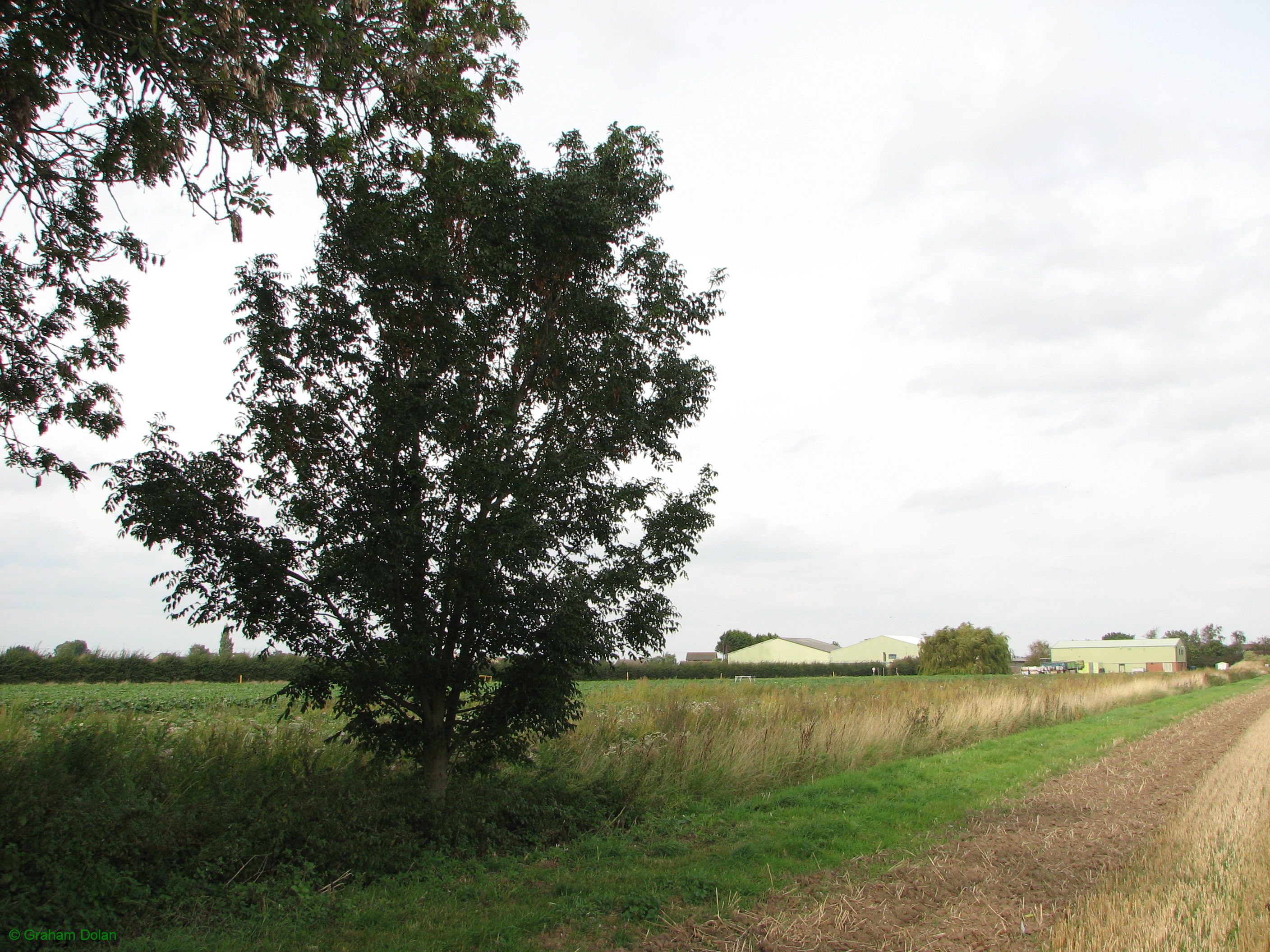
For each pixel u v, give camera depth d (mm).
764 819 10672
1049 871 7730
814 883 7504
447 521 9359
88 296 9055
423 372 9523
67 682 48406
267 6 7039
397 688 9445
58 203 8531
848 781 12953
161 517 8320
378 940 6086
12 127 7082
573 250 10430
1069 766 15148
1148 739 20031
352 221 9312
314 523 9047
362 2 7590
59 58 7324
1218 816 9875
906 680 61062
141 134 7449
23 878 6023
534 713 10227
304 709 9555
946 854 8445
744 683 50000
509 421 9625
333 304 9766
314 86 7973
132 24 6973
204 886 6914
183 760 9375
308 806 8258
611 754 13344
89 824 6652
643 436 10648
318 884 7441
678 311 11023
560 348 10500
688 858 8672
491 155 10031
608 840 9578
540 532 9125
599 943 6000
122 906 6328
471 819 9219
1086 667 123875
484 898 7273
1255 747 17594
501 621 9625
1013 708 23969
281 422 9039
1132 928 5922
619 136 11250
